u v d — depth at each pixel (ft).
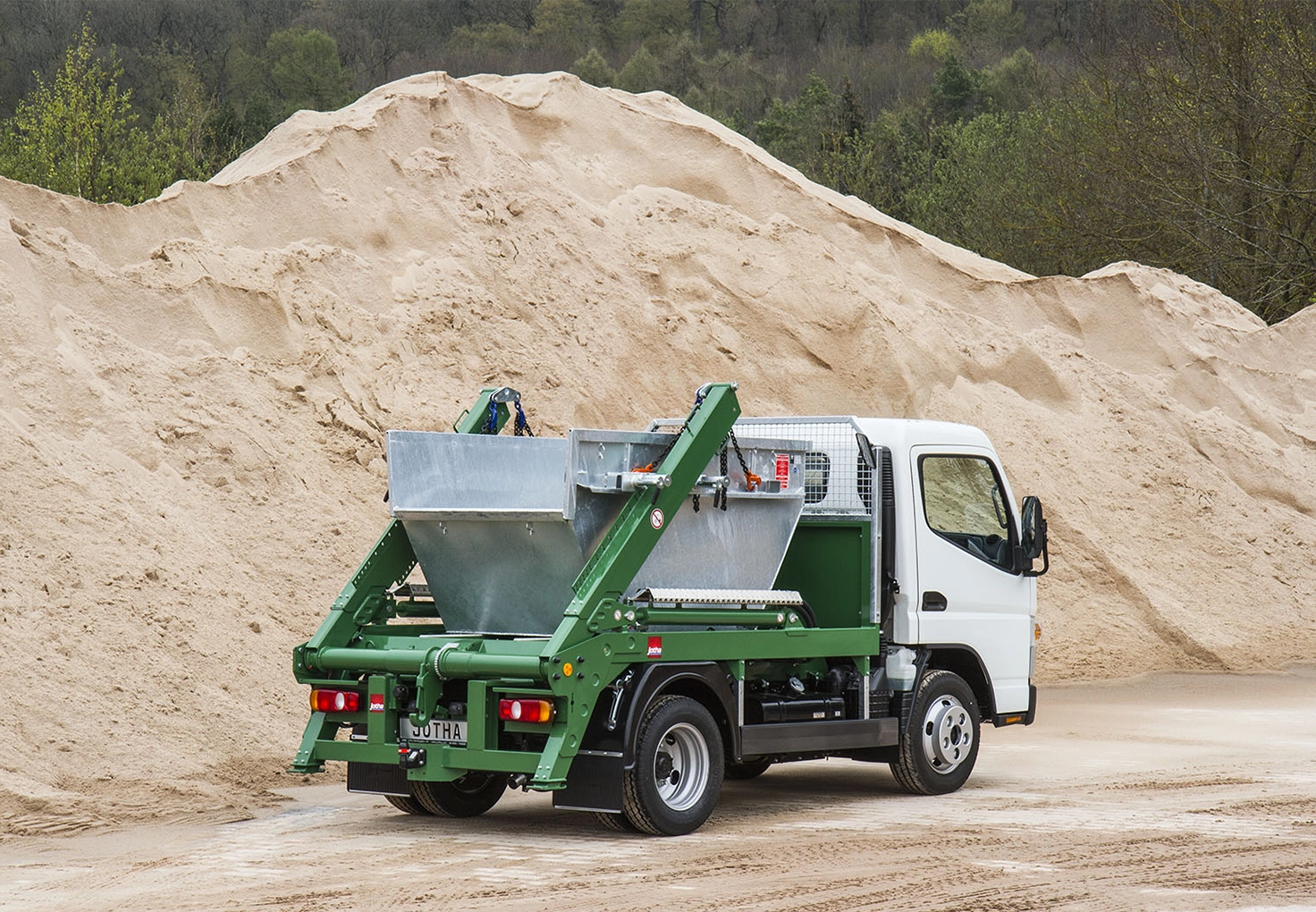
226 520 47.24
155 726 36.11
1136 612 67.21
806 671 33.01
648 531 29.04
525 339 63.41
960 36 312.09
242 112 248.11
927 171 169.89
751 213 78.13
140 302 53.36
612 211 73.46
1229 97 121.19
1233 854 26.96
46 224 53.72
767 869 25.53
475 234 66.33
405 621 33.22
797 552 34.32
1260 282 121.29
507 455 32.45
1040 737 45.50
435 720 29.04
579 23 322.14
